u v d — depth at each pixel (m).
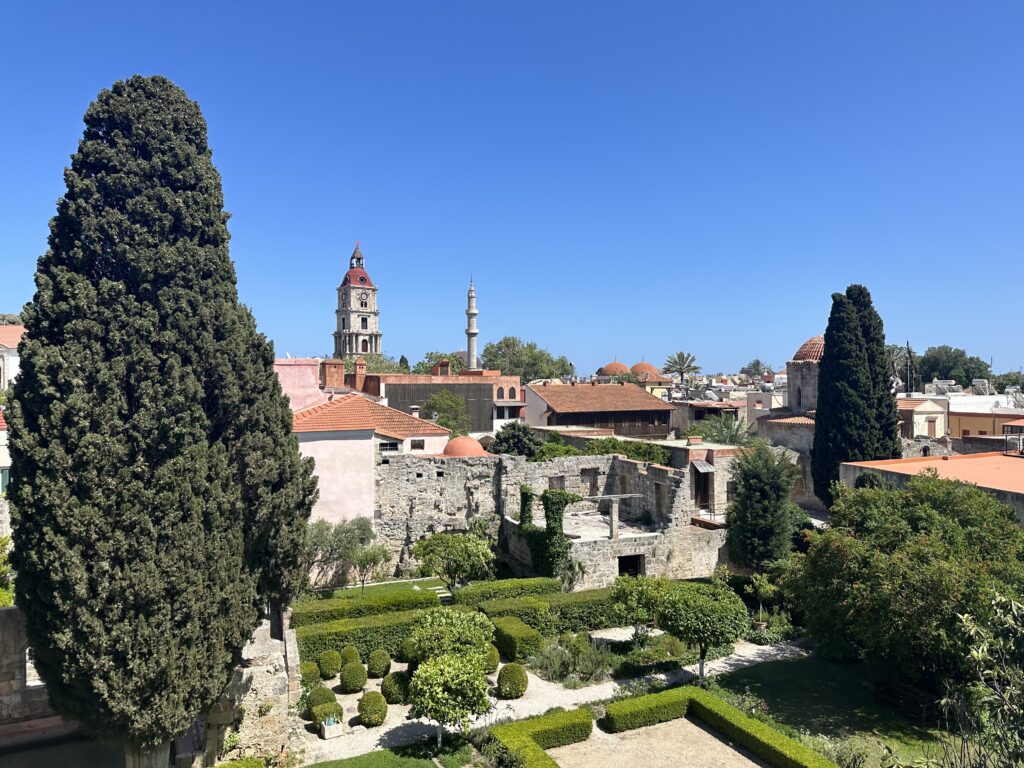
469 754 21.22
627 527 42.22
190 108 19.25
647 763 21.31
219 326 19.27
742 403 94.12
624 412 80.31
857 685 26.91
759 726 22.36
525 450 57.22
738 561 39.28
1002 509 28.14
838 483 32.59
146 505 16.83
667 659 29.12
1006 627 12.95
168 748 18.53
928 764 13.66
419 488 41.06
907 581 22.36
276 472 20.72
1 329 48.72
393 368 119.19
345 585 37.66
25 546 16.42
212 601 17.95
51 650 16.45
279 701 20.77
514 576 39.69
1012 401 77.31
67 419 16.45
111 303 17.41
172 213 18.50
